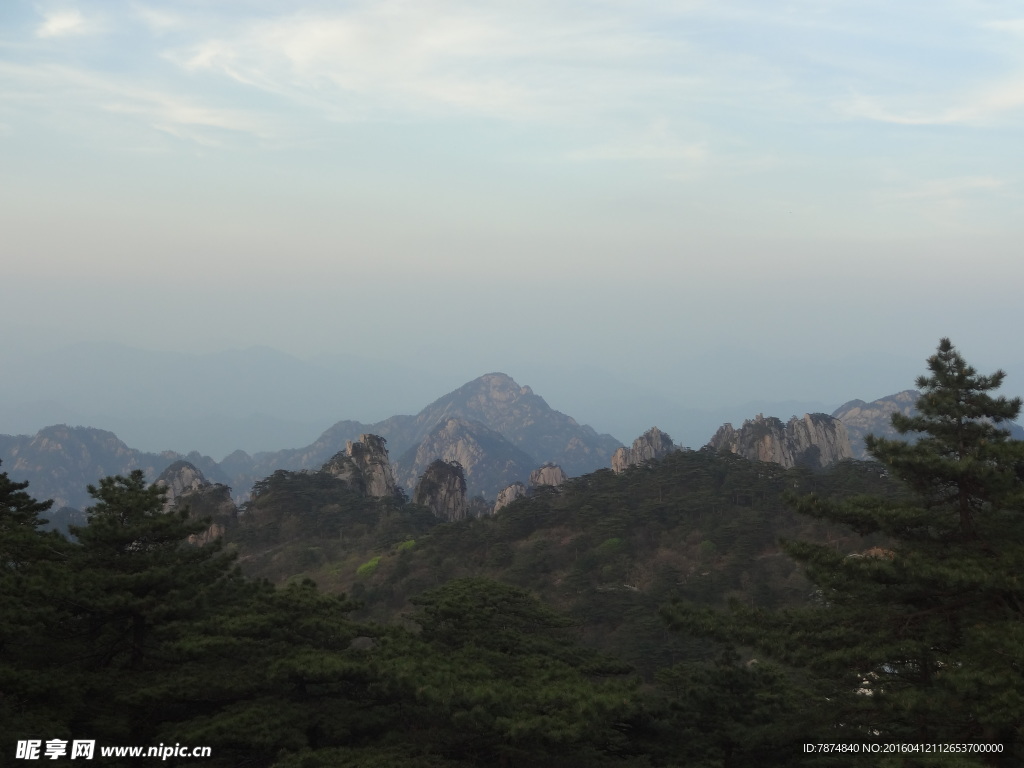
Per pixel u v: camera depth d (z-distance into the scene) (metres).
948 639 26.77
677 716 36.50
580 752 33.22
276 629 36.62
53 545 37.84
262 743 30.50
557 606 91.25
